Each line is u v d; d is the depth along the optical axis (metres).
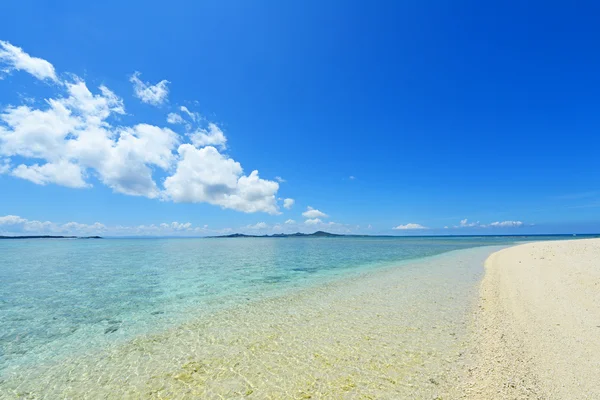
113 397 5.93
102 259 37.25
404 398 5.52
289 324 10.16
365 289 15.62
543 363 6.27
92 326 10.46
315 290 15.84
